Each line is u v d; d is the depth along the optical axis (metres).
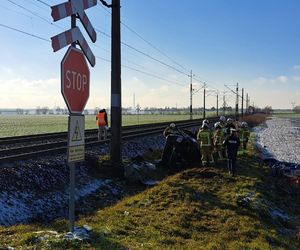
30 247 7.05
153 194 13.77
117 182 16.80
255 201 13.91
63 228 9.63
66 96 6.81
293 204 16.83
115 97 18.11
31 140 27.03
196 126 55.75
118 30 18.11
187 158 20.30
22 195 12.44
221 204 13.13
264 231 10.95
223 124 26.80
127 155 23.12
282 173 21.72
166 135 21.88
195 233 10.05
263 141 53.91
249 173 19.02
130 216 10.89
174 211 11.66
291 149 43.78
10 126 68.88
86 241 7.48
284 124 112.06
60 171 15.62
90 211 12.59
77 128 7.27
